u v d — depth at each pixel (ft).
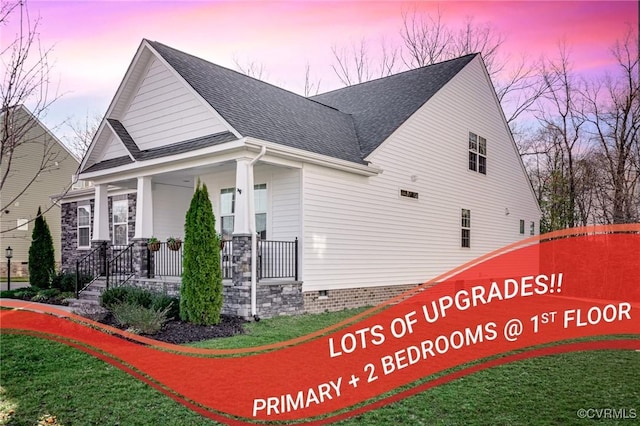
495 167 56.34
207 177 38.91
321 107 45.14
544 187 84.38
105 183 39.47
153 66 35.78
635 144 58.75
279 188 34.04
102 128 38.75
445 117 47.67
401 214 41.29
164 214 41.70
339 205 35.37
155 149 35.27
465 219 50.26
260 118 33.27
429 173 45.01
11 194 67.05
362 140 40.96
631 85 59.57
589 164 71.87
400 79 53.11
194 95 32.22
